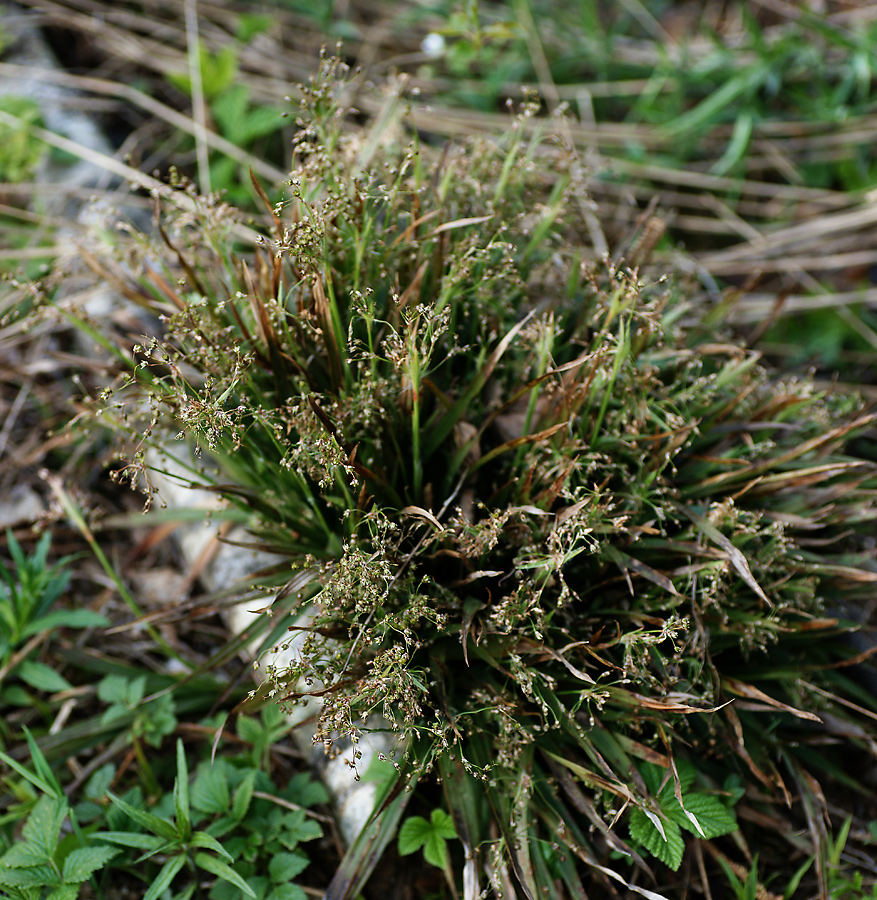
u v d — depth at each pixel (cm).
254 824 43
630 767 41
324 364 44
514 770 42
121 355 49
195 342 45
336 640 42
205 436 39
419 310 38
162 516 51
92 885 43
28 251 60
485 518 44
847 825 44
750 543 46
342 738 45
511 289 46
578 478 44
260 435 45
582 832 44
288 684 39
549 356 43
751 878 43
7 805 45
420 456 44
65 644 50
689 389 46
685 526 46
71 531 55
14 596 47
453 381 46
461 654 43
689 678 43
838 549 51
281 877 41
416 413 40
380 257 44
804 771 45
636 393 45
